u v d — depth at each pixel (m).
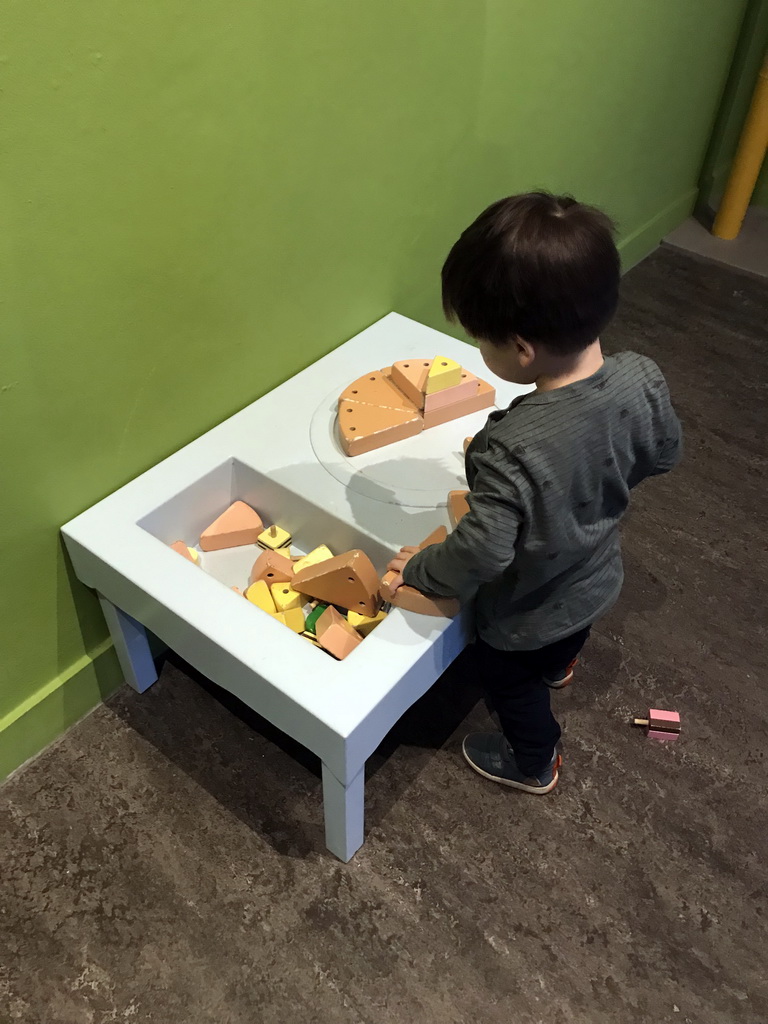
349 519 1.12
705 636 1.42
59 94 0.82
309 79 1.07
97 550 1.05
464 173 1.46
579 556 0.89
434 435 1.24
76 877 1.12
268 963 1.04
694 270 2.34
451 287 0.81
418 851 1.14
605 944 1.07
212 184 1.02
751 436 1.82
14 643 1.13
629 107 1.89
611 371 0.83
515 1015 1.01
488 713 1.30
